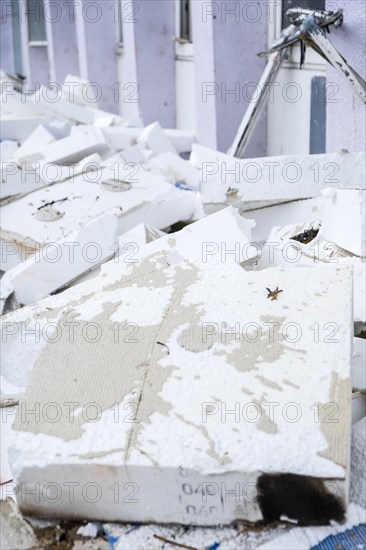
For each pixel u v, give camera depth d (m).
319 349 2.04
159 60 8.24
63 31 10.56
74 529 1.99
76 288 2.58
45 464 1.88
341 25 4.75
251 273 2.38
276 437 1.84
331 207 3.21
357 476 2.02
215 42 6.33
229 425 1.88
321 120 5.81
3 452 2.27
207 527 1.94
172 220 4.22
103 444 1.89
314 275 2.31
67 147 5.29
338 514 1.85
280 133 6.43
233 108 6.60
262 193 3.87
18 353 2.54
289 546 1.86
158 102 8.41
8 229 3.91
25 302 3.39
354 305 2.62
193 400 1.96
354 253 3.00
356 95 4.78
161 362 2.07
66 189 4.26
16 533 1.99
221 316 2.19
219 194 3.89
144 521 1.97
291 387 1.96
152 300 2.32
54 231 3.90
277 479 1.80
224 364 2.04
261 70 6.55
